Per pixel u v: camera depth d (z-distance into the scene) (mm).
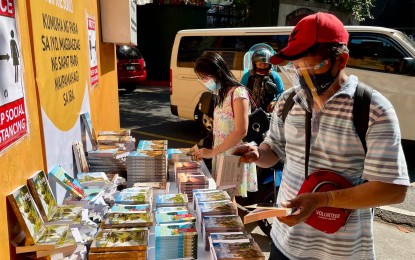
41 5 1792
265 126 2736
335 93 1311
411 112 4949
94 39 3268
